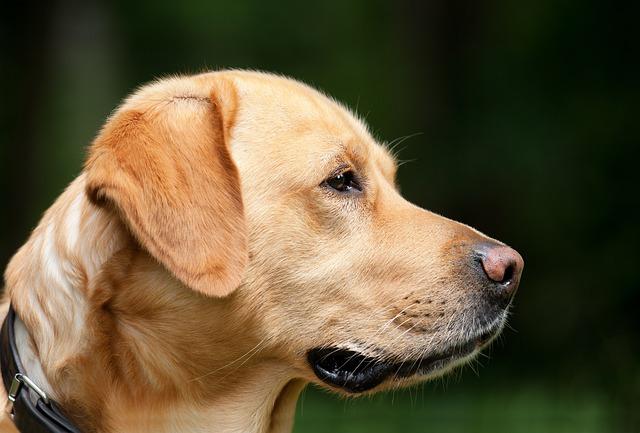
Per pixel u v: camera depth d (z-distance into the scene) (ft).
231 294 19.97
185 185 19.33
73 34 79.61
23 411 19.11
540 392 50.14
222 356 20.25
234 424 20.66
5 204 72.90
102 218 19.54
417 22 71.26
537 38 64.03
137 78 83.41
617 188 57.62
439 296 20.97
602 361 47.55
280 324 20.59
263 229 20.31
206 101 20.62
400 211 21.88
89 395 19.29
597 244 57.36
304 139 20.97
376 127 70.49
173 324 19.74
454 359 21.38
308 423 43.39
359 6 83.87
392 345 20.92
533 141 61.87
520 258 21.54
